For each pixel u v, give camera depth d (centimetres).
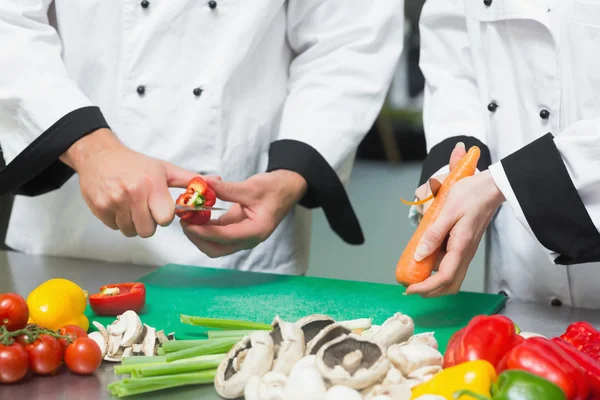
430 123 154
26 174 145
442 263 118
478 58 150
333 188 161
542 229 119
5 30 149
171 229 169
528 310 139
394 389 90
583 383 89
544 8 139
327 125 162
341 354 94
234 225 146
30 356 103
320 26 169
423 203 135
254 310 135
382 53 171
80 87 164
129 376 106
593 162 116
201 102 162
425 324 128
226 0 159
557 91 141
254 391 92
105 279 155
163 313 132
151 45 161
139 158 137
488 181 119
